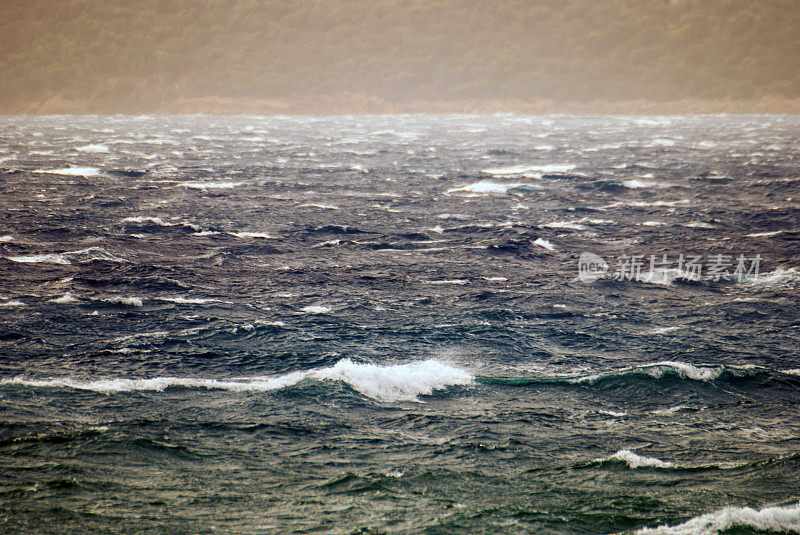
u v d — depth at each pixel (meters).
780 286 91.62
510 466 44.97
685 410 55.00
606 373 61.28
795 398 57.47
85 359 62.09
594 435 50.25
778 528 37.19
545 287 91.31
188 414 51.56
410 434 49.78
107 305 78.56
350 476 42.94
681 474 43.97
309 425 50.47
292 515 38.06
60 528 35.94
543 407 55.19
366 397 55.94
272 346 67.19
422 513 38.56
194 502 39.25
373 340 69.75
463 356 66.12
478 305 82.75
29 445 45.19
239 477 42.56
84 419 49.81
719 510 39.03
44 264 96.31
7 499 38.62
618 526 37.53
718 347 69.38
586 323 76.81
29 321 71.69
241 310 78.88
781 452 47.56
